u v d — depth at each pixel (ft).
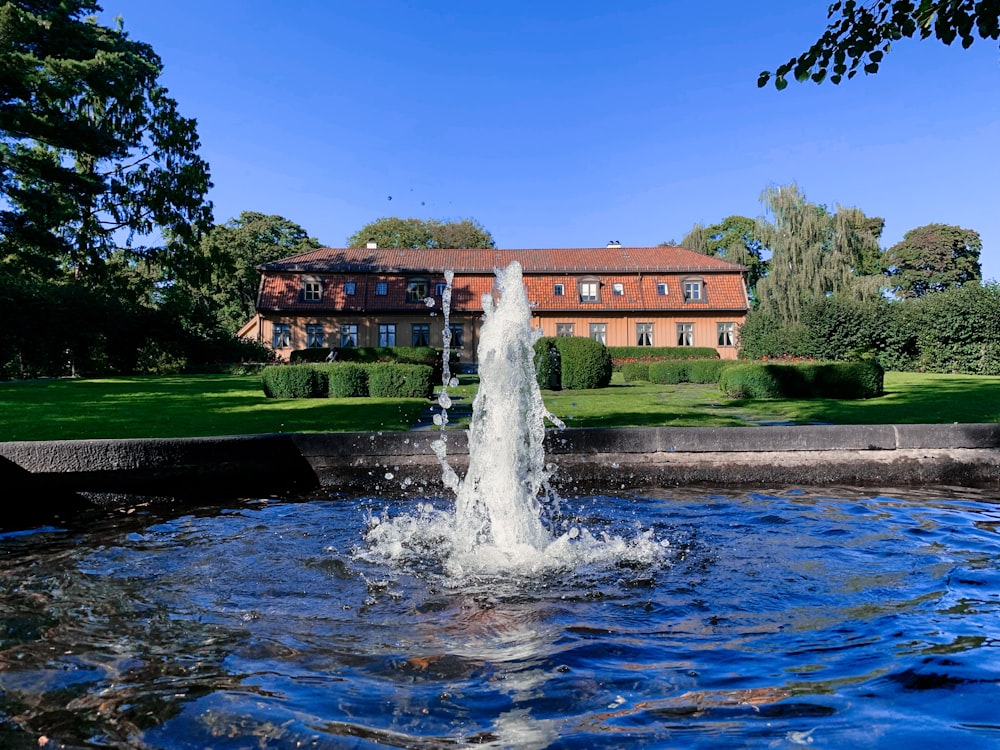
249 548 11.86
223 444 16.84
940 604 8.53
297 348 110.93
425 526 13.69
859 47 17.24
